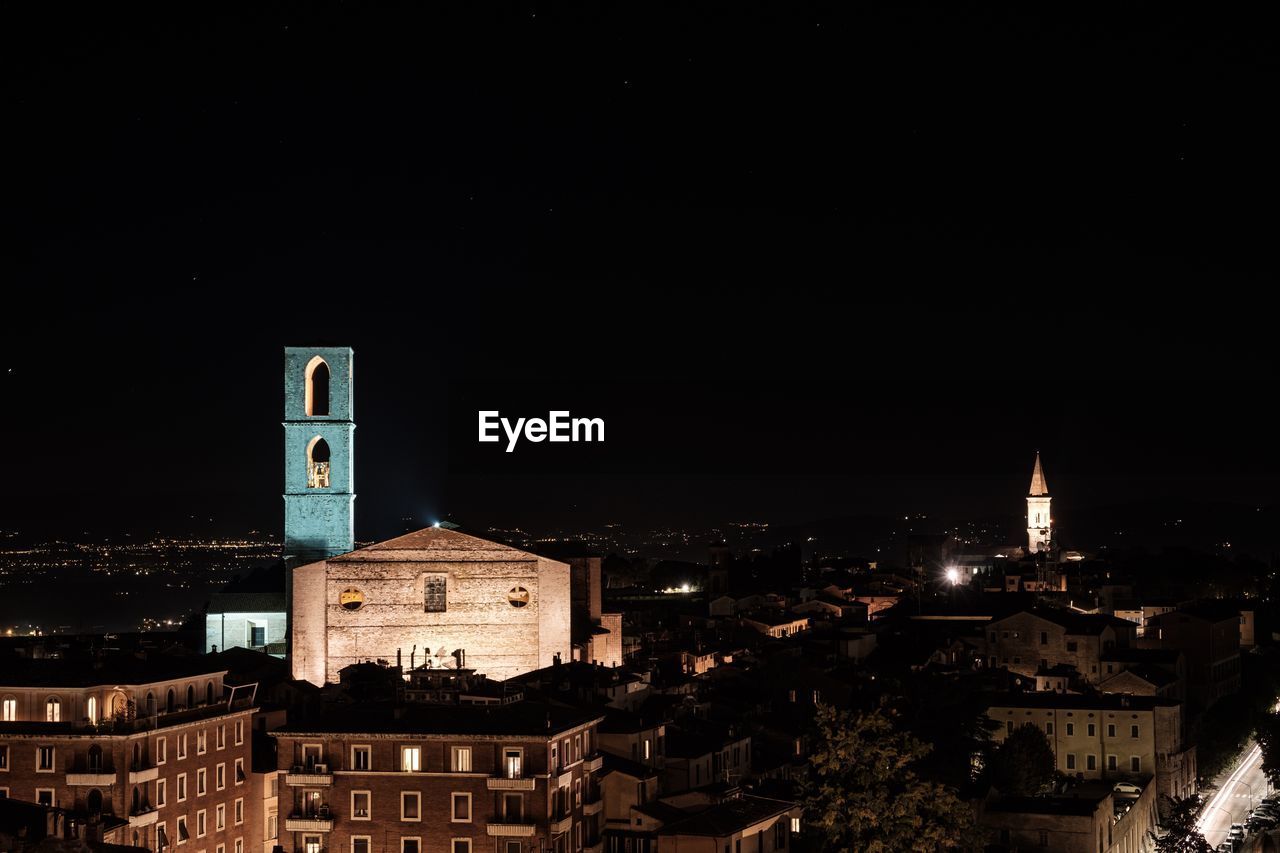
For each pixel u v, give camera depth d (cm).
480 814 14888
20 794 14588
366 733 15062
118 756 14475
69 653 16675
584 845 15612
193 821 15350
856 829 16550
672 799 16488
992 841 19550
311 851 15038
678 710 19238
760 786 18188
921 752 17075
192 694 15612
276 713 17112
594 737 16162
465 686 17475
